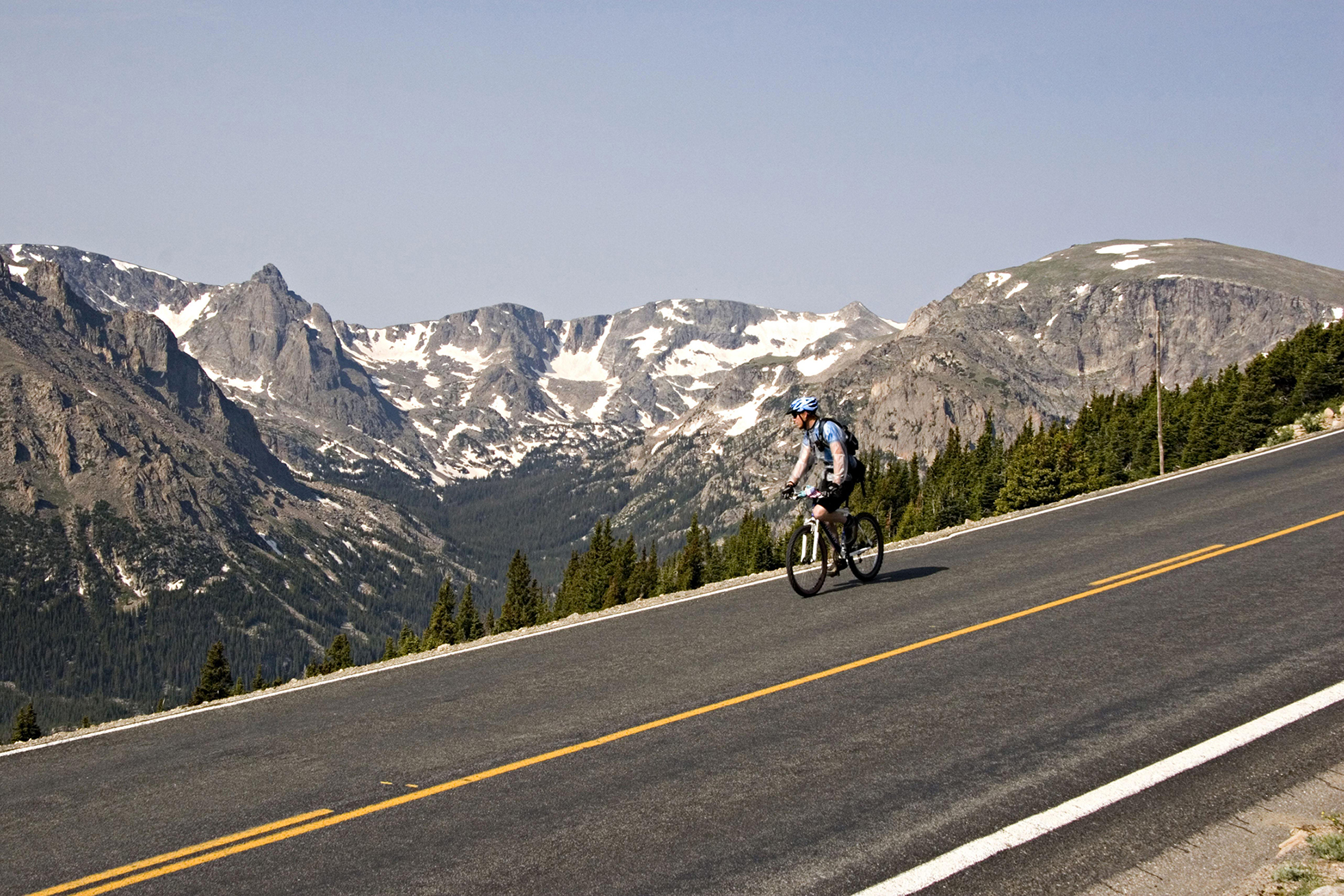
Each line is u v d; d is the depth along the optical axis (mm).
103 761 10180
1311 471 24531
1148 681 10312
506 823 7812
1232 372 94312
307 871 7188
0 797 9273
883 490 142875
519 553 112250
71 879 7320
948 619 13281
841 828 7434
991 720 9469
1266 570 14930
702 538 124438
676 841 7348
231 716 11562
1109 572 15477
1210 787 7863
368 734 10336
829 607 14602
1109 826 7309
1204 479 25016
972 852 6988
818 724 9633
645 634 13875
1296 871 6484
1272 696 9664
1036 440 85812
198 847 7727
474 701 11273
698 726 9766
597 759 9086
